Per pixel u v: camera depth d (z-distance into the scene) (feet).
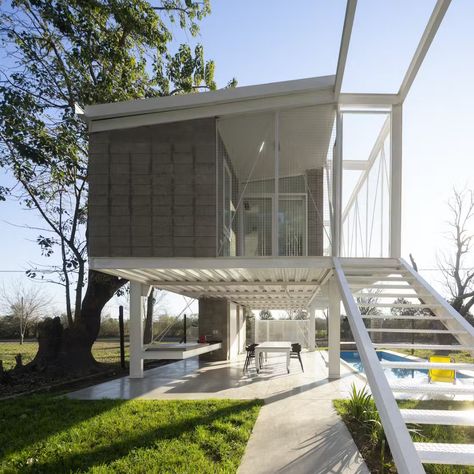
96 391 25.35
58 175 33.58
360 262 22.11
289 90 21.97
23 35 31.65
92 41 33.94
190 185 21.85
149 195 21.91
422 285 18.90
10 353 59.67
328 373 30.73
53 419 18.42
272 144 26.07
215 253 21.65
